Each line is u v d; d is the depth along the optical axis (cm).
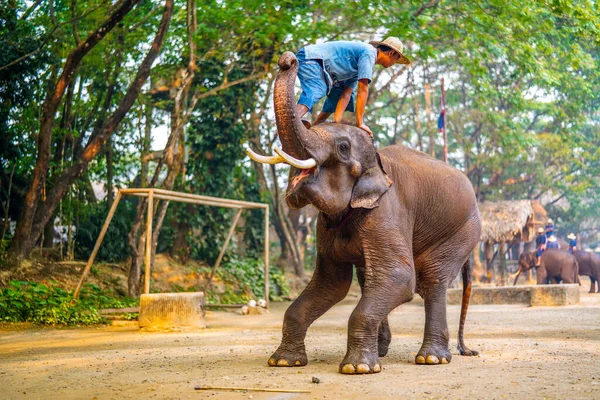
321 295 636
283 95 525
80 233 1977
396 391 479
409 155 667
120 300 1582
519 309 1623
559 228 4138
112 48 1973
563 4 1554
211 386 516
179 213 2209
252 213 2509
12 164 1877
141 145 2155
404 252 591
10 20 1798
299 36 1752
